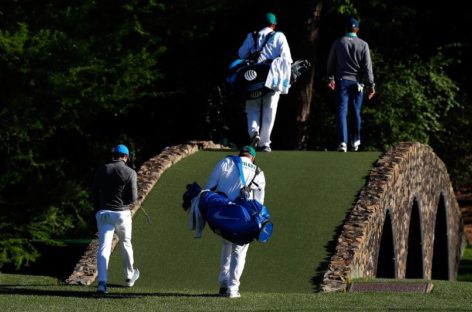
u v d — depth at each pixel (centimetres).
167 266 4522
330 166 5447
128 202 3984
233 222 3619
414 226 6338
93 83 6994
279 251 4597
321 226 4797
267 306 3553
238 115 7875
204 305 3572
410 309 3462
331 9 8600
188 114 9012
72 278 4338
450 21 9212
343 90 5791
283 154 5647
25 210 7350
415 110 8944
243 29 8931
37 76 6719
